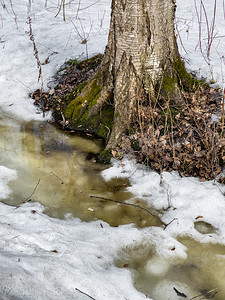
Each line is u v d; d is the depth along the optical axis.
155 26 4.58
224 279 2.92
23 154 4.68
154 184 4.04
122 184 4.14
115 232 3.31
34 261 2.61
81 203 3.82
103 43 7.02
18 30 8.05
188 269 3.00
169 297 2.73
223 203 3.68
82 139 5.09
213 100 5.09
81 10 9.41
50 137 5.13
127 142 4.56
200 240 3.30
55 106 5.68
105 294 2.54
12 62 6.79
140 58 4.61
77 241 3.09
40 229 3.18
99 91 5.21
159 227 3.46
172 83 4.91
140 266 3.00
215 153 4.00
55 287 2.46
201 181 4.05
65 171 4.37
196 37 7.38
